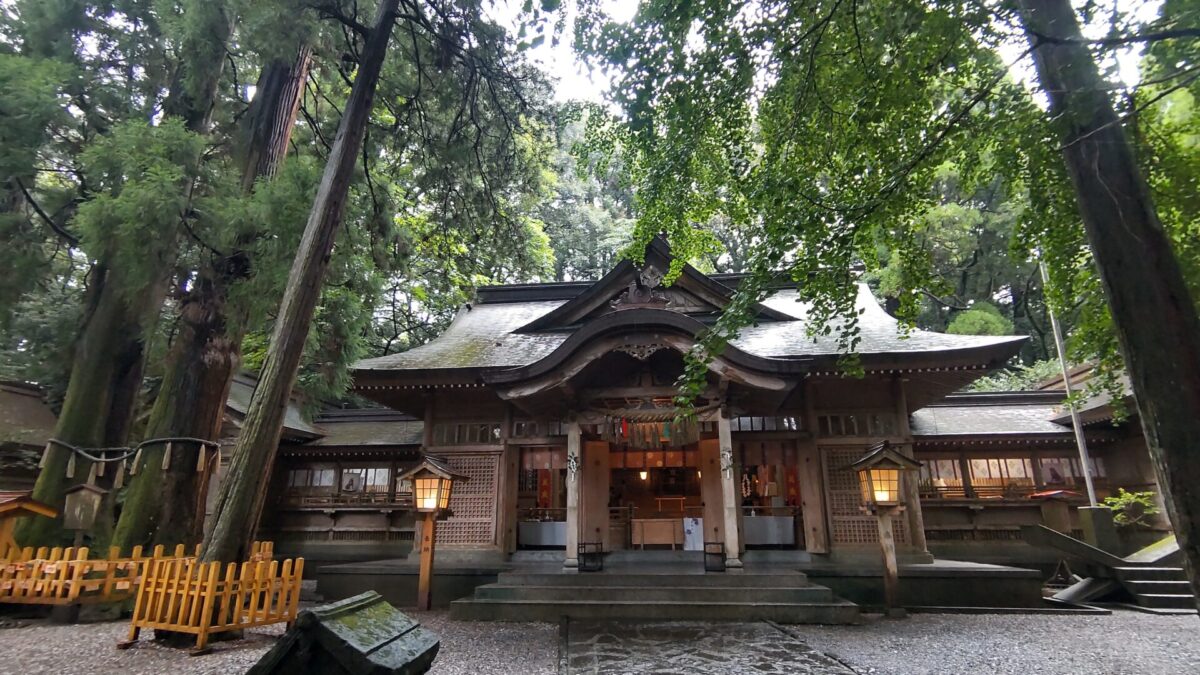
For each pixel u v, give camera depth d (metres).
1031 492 15.41
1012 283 25.12
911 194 6.50
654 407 11.95
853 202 5.81
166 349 10.77
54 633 7.75
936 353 11.45
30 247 9.39
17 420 16.16
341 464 16.66
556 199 31.84
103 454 10.38
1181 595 10.32
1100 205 4.70
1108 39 4.36
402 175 15.06
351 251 10.96
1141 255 4.48
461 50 11.81
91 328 10.87
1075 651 7.29
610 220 33.03
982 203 24.08
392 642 2.89
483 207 13.82
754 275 5.81
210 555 7.16
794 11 6.27
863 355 11.74
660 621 9.32
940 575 10.80
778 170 6.88
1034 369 22.98
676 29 6.72
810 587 9.88
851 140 6.61
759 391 11.34
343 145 9.12
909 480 12.11
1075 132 4.88
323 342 11.30
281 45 9.76
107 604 8.91
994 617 9.73
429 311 24.97
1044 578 14.43
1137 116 5.86
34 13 10.15
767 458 12.87
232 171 10.27
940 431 15.79
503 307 18.08
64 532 9.91
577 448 11.82
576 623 9.16
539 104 12.78
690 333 11.16
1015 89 5.90
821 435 12.55
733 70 6.90
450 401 13.93
